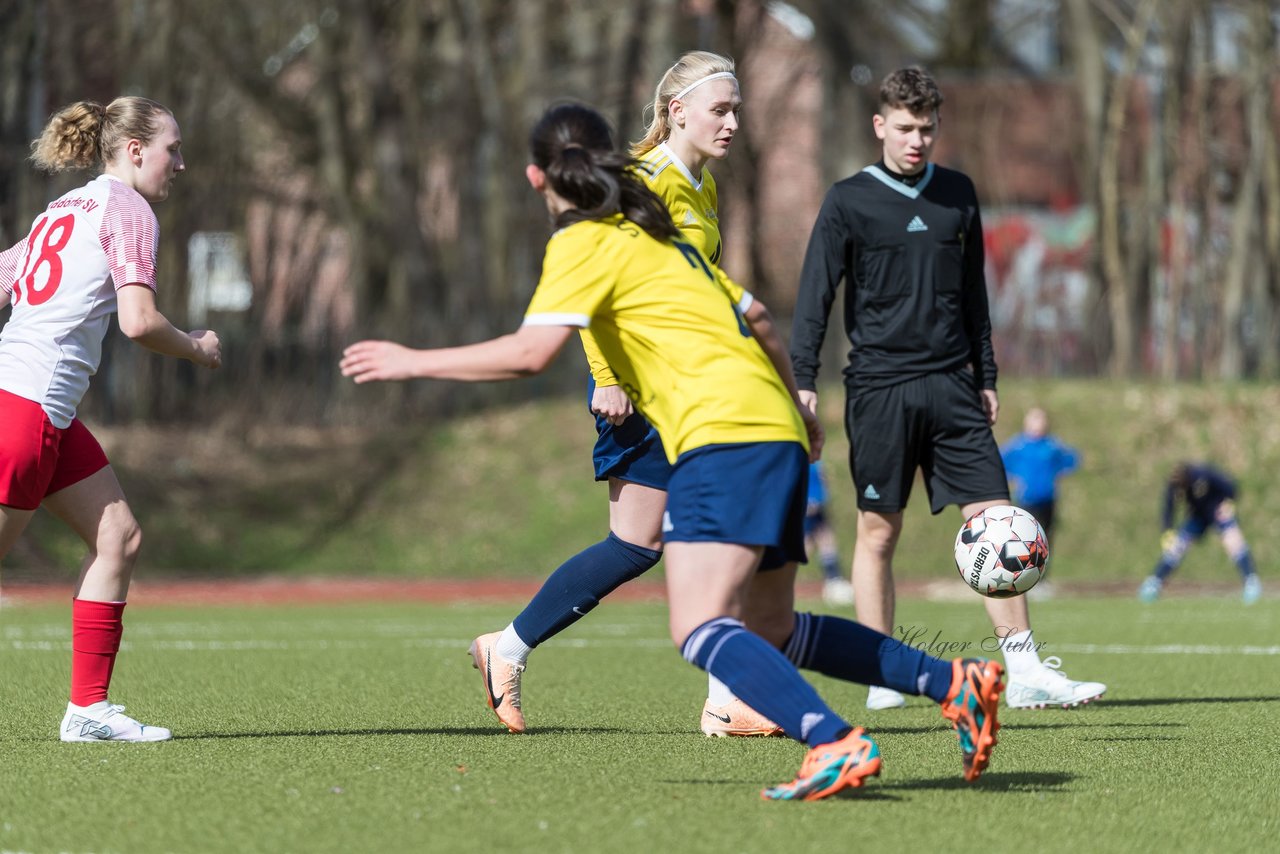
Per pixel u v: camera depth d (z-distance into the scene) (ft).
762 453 54.08
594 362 72.54
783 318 511.81
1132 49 359.66
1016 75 437.58
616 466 73.82
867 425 85.87
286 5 383.65
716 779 62.03
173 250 356.18
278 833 51.44
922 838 50.88
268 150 401.08
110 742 72.38
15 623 163.32
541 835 51.08
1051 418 310.65
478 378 53.52
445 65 364.79
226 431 328.49
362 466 313.94
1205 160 366.63
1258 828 53.26
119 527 72.33
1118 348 356.59
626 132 345.10
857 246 85.25
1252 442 301.84
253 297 390.63
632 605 209.36
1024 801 57.62
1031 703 86.12
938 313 84.94
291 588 256.11
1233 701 91.40
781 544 55.88
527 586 261.85
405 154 367.66
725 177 452.35
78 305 68.69
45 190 307.99
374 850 48.98
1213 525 215.92
